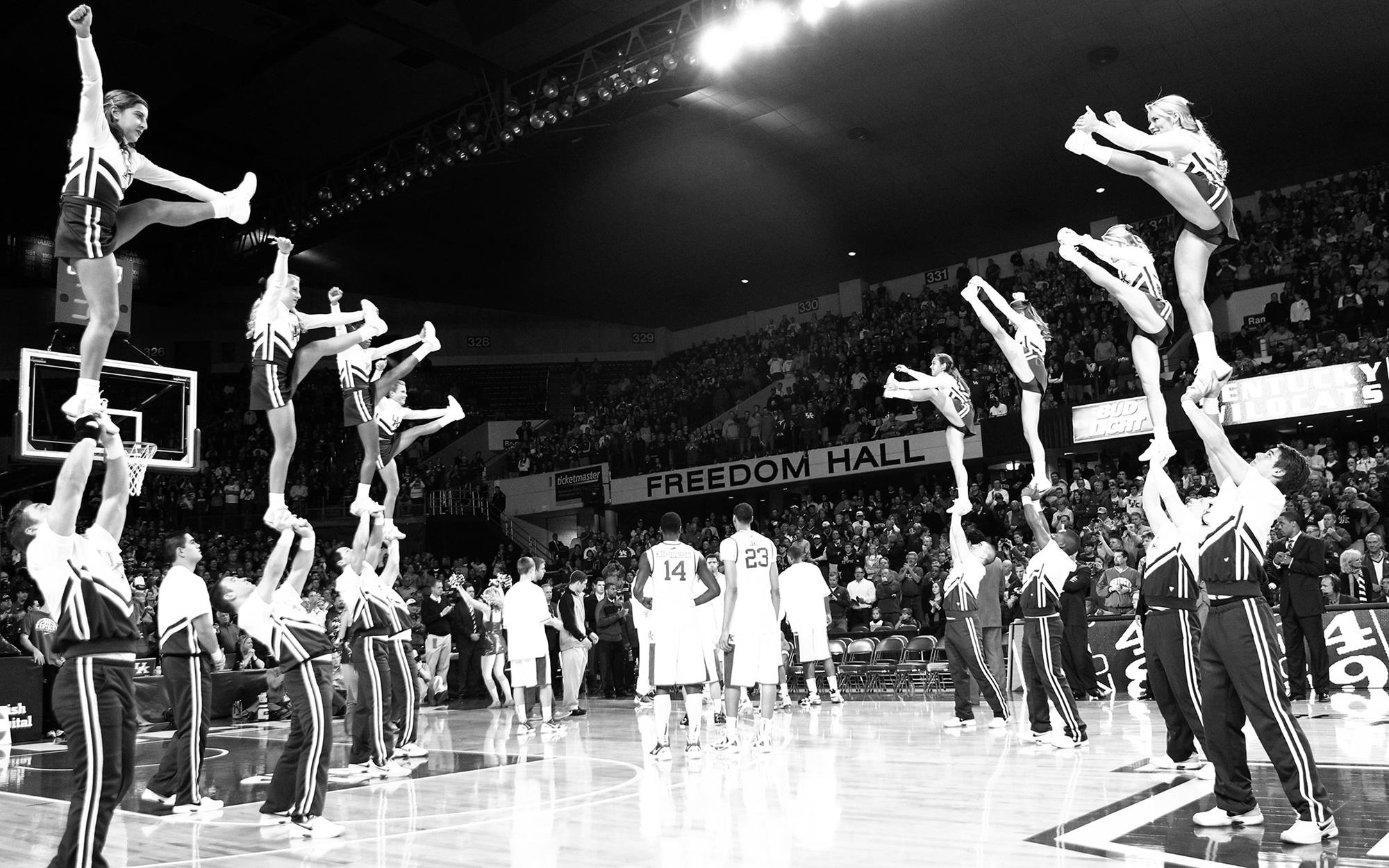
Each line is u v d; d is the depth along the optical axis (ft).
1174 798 18.93
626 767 26.32
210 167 74.90
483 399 106.01
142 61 61.36
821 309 102.17
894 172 73.36
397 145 70.13
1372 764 21.13
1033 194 77.71
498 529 88.63
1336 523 48.39
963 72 59.82
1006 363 74.84
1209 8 53.83
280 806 20.43
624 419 94.68
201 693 22.68
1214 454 16.25
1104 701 38.47
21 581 58.80
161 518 79.92
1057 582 26.32
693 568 27.40
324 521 81.87
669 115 64.23
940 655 49.85
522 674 35.70
